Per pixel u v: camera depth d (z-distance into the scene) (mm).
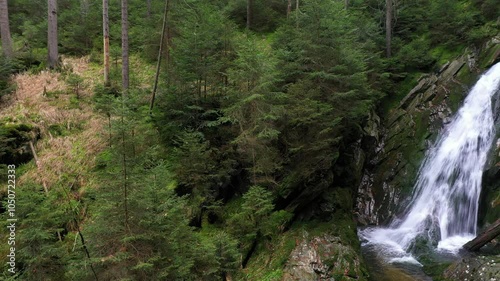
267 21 22328
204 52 11547
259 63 9656
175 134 11008
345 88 11258
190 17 12680
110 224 5984
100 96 13570
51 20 16109
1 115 12188
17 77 14961
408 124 16016
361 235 12766
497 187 11664
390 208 14195
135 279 5859
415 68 18625
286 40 13500
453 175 13320
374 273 9672
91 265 5723
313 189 10844
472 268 8750
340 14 12609
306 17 11539
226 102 11055
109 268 5875
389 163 15359
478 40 17188
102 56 18156
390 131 16328
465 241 11523
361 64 11805
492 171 11844
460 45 18141
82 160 10836
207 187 10242
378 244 11961
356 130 13695
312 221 10812
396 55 18469
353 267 8961
